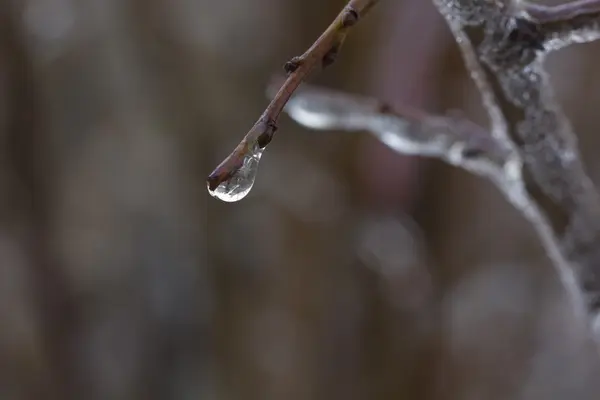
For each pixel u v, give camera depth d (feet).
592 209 1.06
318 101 1.16
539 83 1.01
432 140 1.14
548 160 1.05
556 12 0.98
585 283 1.07
